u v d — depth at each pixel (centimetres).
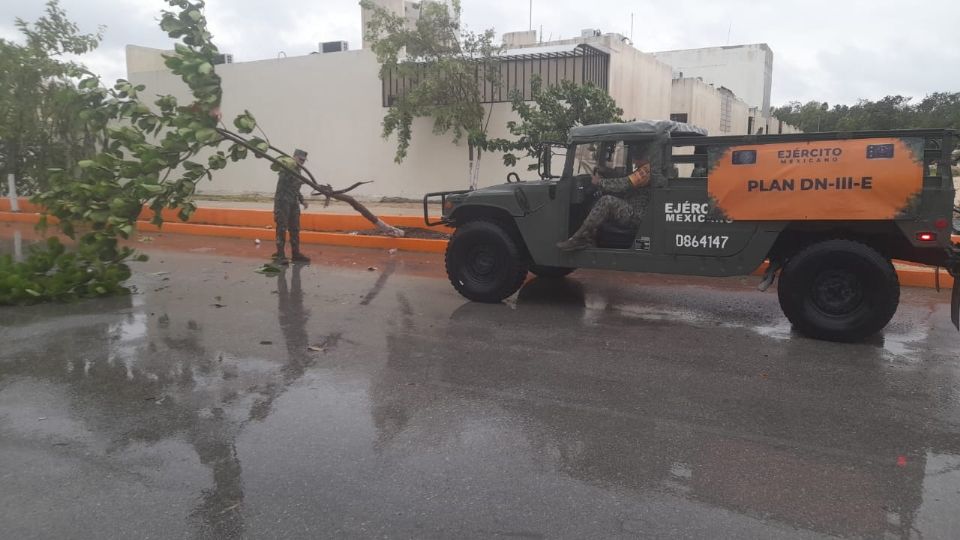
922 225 607
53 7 1644
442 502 358
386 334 682
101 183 804
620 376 554
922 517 344
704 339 662
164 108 826
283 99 1961
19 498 363
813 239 676
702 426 455
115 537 327
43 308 784
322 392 517
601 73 1639
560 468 396
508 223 820
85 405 491
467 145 1694
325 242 1304
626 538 326
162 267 1067
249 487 374
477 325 717
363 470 393
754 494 367
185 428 451
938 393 514
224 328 702
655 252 725
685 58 3834
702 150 711
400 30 1567
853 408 485
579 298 848
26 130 1606
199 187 2131
